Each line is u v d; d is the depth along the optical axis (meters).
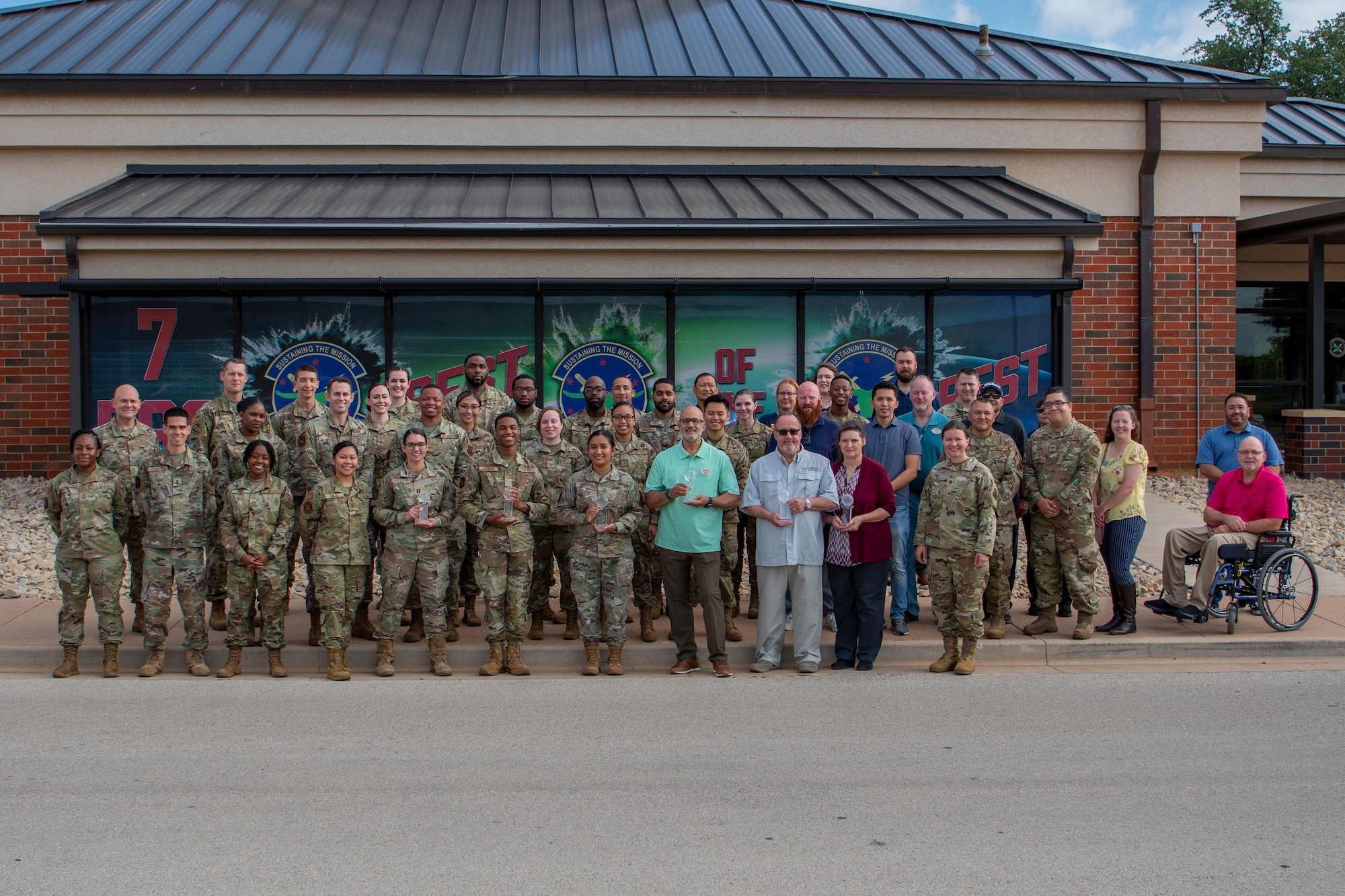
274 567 7.69
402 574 7.75
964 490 7.76
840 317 13.40
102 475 7.71
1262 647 8.50
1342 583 10.55
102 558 7.65
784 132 15.46
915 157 15.57
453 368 13.09
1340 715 6.72
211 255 12.65
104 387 12.76
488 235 12.53
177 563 7.69
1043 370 13.62
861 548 7.95
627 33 17.38
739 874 4.37
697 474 7.82
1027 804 5.16
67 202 13.12
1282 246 19.22
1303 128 18.86
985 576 7.77
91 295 12.68
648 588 8.60
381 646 7.80
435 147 15.19
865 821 4.94
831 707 6.92
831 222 12.77
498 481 7.82
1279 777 5.55
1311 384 16.91
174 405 12.82
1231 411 9.59
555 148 15.33
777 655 8.02
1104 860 4.51
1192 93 15.29
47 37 16.34
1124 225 15.48
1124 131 15.38
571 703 7.03
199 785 5.40
